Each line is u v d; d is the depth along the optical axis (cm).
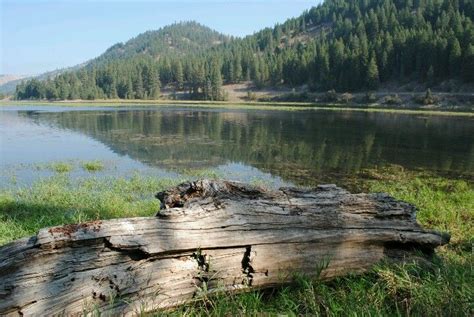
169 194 420
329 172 1795
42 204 1035
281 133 3381
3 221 859
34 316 317
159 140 2875
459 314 372
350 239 458
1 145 2566
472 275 449
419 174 1762
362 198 487
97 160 2008
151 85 13662
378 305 396
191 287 385
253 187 450
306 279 432
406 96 8706
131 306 353
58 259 336
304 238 436
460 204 1077
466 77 8400
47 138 2953
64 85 14112
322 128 3834
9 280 316
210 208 407
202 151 2389
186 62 15175
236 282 407
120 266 358
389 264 464
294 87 12394
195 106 8719
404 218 494
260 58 14700
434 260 488
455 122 4641
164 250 370
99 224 357
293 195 468
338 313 385
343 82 10431
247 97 12181
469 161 2112
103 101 12612
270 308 397
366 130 3691
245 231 412
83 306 336
